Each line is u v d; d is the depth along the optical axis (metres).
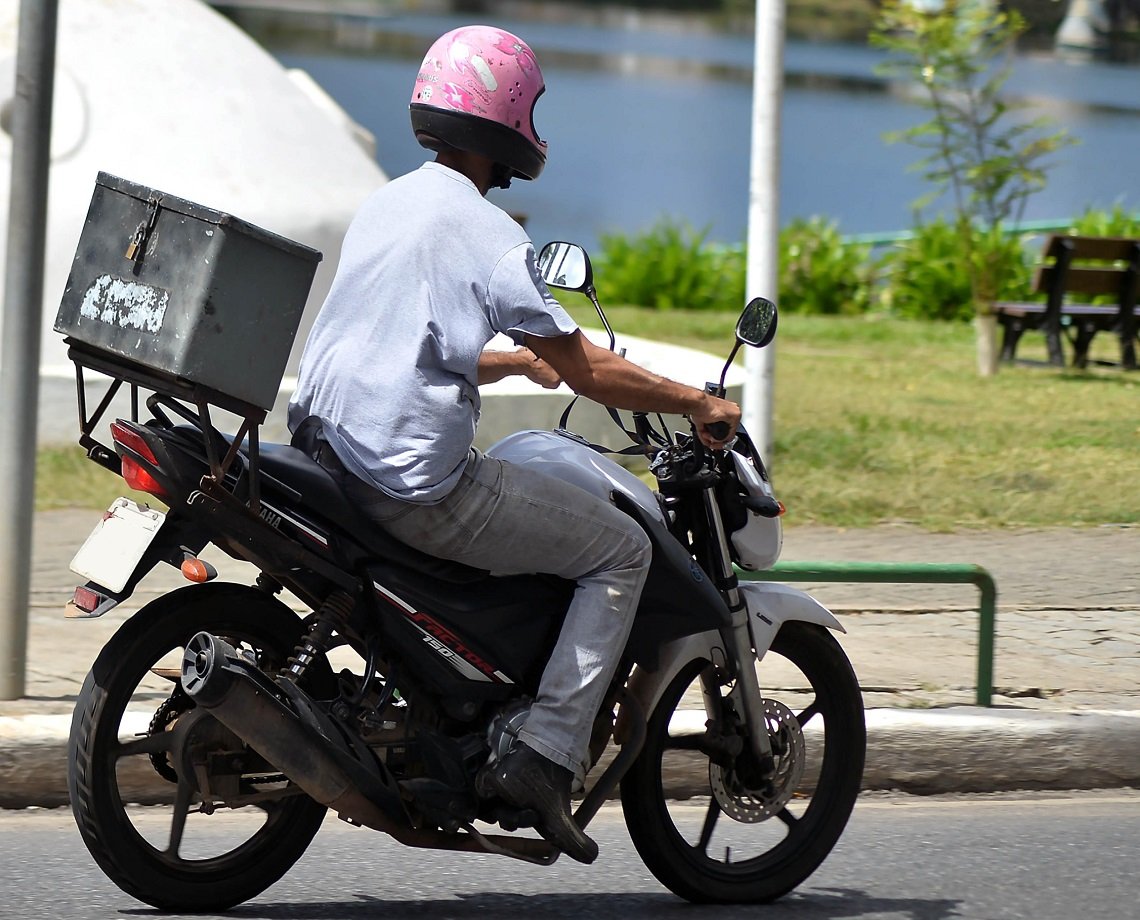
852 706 18.98
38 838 19.81
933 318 85.38
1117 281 65.62
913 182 189.50
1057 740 23.30
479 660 16.64
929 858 20.31
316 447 16.23
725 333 73.44
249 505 15.66
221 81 46.84
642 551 16.84
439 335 15.92
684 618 17.31
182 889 17.05
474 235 16.09
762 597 18.30
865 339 74.69
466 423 16.03
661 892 19.03
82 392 16.36
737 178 194.75
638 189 178.12
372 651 16.44
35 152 22.53
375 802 16.20
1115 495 40.91
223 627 16.64
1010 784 23.25
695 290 89.12
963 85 68.50
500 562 16.48
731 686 18.23
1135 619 30.38
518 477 16.42
